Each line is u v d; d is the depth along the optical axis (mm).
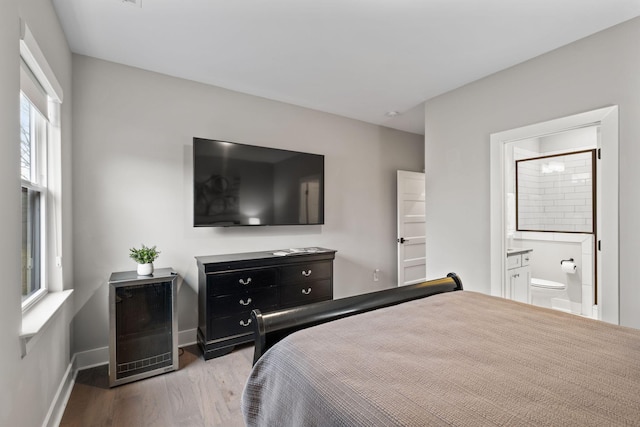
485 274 2840
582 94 2225
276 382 1093
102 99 2490
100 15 1931
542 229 4129
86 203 2426
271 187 3225
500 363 1019
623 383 898
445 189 3182
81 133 2406
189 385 2178
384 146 4371
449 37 2199
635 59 1982
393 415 757
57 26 1923
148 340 2340
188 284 2850
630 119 2004
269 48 2340
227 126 3070
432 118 3324
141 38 2197
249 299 2734
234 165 2982
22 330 1299
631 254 1996
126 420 1807
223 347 2611
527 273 3312
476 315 1492
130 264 2590
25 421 1322
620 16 1962
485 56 2469
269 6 1860
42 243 1922
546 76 2424
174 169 2785
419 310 1554
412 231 4527
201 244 2918
